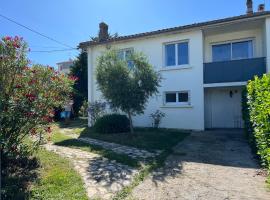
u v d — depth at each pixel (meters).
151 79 11.53
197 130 14.75
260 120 5.79
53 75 7.31
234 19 13.65
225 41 16.05
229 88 16.33
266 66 13.49
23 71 6.68
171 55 16.02
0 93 6.05
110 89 11.34
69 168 6.74
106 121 13.39
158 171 6.86
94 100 17.34
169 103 15.93
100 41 17.16
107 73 11.40
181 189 5.56
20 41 6.71
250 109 7.98
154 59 16.14
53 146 9.98
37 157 7.57
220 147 9.93
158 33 15.64
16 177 5.83
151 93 11.77
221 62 14.59
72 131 14.77
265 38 13.55
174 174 6.60
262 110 5.59
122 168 7.00
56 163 7.14
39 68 7.07
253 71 13.91
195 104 15.08
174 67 15.66
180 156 8.52
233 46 16.02
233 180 6.11
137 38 16.30
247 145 10.20
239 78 14.15
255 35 15.31
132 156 8.35
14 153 6.65
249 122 9.32
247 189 5.52
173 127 15.53
